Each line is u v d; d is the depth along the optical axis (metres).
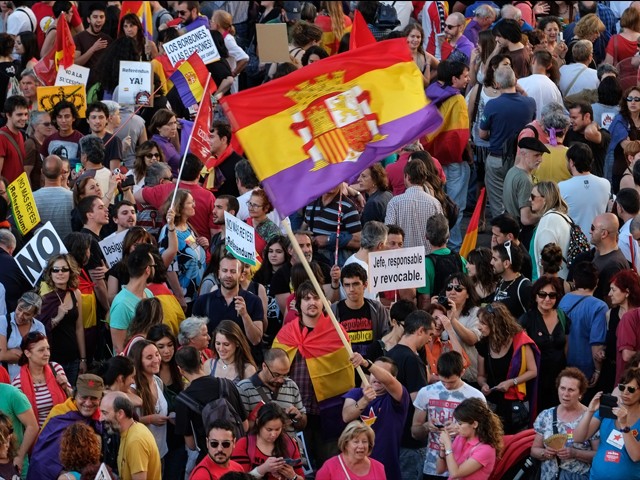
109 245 46.00
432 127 36.81
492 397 41.09
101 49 64.56
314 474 40.78
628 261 45.75
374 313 41.69
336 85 36.56
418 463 39.84
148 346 38.47
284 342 40.91
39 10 71.06
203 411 36.62
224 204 48.00
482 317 40.84
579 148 48.75
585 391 39.81
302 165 36.09
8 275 43.97
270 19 71.00
